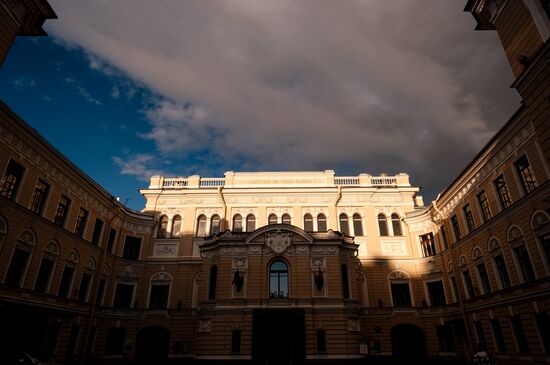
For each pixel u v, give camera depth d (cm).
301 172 4069
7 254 2208
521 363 2302
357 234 3825
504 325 2480
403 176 4041
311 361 2617
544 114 1537
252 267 2917
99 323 3192
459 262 3131
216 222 3872
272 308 2755
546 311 2103
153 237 3784
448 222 3344
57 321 2659
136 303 3478
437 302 3466
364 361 2720
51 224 2605
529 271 2277
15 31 1612
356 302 2956
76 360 2842
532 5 1584
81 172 2944
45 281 2577
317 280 2875
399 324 3412
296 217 3847
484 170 2709
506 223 2455
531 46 1614
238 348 2677
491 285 2641
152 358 3378
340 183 4050
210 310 2827
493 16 1839
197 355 2756
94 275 3155
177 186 4019
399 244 3762
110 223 3422
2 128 2183
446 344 3288
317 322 2745
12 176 2306
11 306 2155
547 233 2088
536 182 2183
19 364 1964
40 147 2497
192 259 3653
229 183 4003
